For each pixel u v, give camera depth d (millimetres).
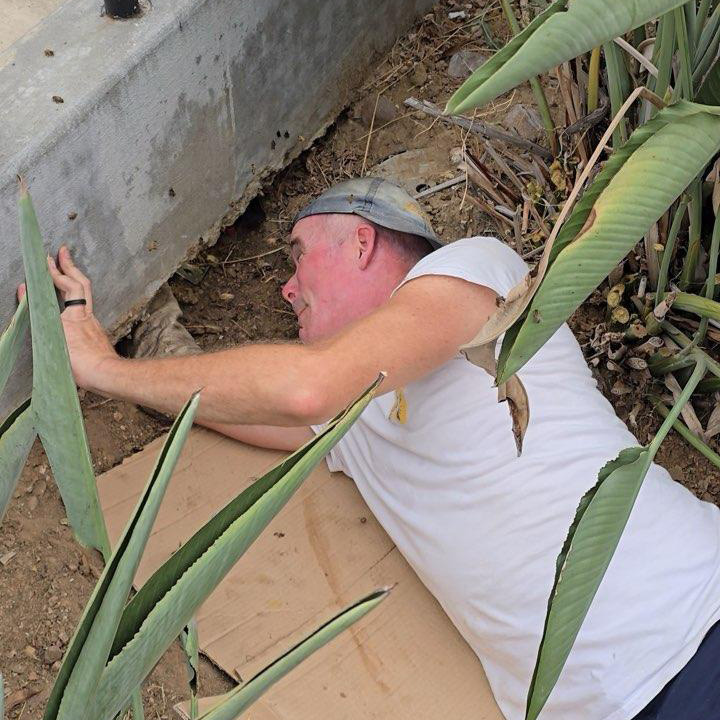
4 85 1633
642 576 1444
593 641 1436
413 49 2482
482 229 2166
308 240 1791
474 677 1629
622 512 1052
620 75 1782
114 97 1673
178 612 804
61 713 801
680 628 1430
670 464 1890
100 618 746
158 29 1711
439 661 1643
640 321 1895
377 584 1737
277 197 2318
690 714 1420
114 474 1844
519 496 1524
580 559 1032
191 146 1926
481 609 1565
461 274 1540
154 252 1966
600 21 914
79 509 945
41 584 1681
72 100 1611
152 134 1799
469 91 938
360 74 2402
